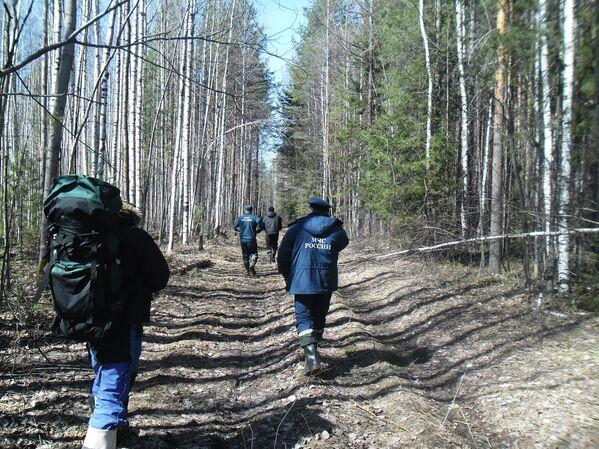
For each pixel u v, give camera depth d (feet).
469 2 38.40
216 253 59.47
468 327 22.72
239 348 21.62
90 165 53.01
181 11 59.26
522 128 24.95
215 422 13.98
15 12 11.57
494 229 33.32
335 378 17.11
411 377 17.62
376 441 12.55
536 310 23.68
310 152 101.45
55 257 9.61
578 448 11.43
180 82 59.36
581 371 15.87
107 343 9.87
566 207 23.26
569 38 21.13
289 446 12.51
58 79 22.40
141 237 10.36
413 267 39.93
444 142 42.24
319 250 17.11
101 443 9.43
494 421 13.60
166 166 94.32
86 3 37.22
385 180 44.65
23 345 18.25
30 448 11.23
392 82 52.47
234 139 105.29
